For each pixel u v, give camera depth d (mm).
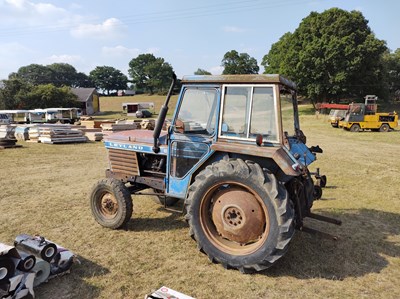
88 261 3488
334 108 32500
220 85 3557
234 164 3250
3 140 11945
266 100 3352
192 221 3473
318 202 5660
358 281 3158
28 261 2785
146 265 3416
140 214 4965
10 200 5672
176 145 3893
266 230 3117
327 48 37906
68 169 8461
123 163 4609
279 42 52031
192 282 3105
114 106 69000
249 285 3059
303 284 3094
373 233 4297
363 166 9180
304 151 3971
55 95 51281
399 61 56188
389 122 21797
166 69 97562
